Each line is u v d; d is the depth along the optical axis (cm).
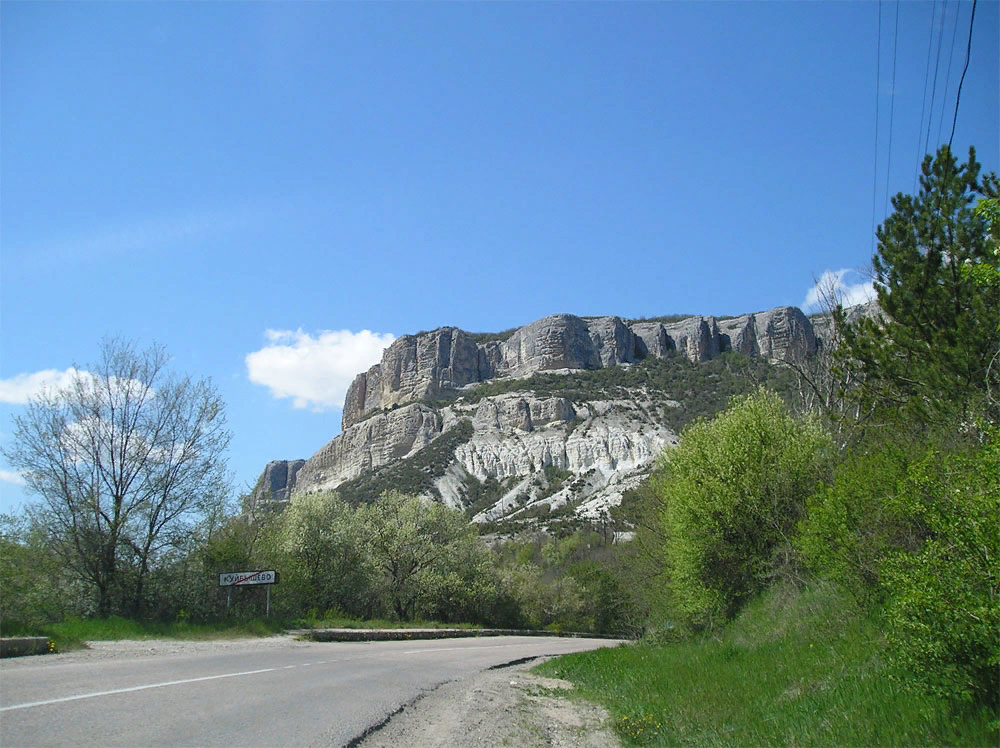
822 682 1054
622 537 5934
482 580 5041
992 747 665
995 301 1394
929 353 1474
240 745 691
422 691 1311
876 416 1669
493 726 1066
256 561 2875
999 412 1255
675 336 16262
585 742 1037
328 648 2250
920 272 1523
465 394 15962
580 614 6172
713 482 1956
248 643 2130
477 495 11394
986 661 682
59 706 799
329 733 795
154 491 2438
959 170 1516
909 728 765
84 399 2391
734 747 912
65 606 2269
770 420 2003
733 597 2034
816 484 1861
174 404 2509
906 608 753
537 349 16212
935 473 850
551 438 12062
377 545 4531
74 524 2284
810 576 1702
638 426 11788
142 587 2409
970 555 715
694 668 1582
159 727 732
